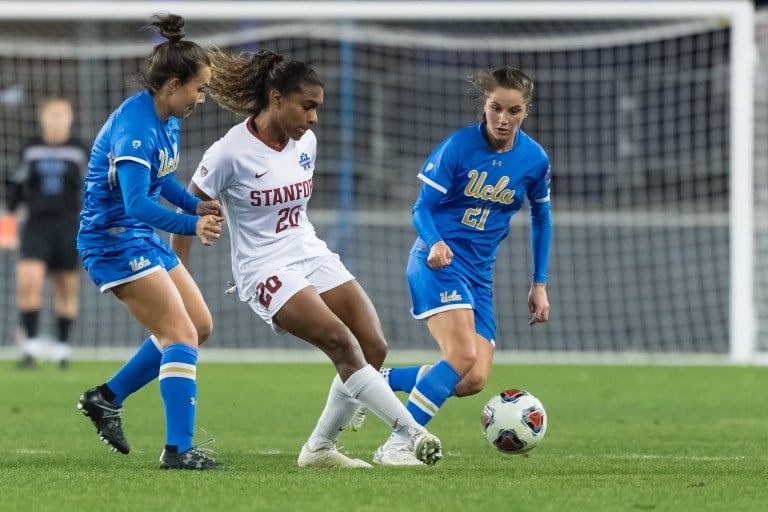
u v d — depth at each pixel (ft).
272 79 67.56
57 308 163.43
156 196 69.72
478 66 240.94
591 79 238.07
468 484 59.67
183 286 71.77
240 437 94.99
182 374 67.56
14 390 134.31
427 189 75.77
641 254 213.05
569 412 116.26
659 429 101.40
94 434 95.20
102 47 210.18
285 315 67.82
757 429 101.45
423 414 73.92
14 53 225.97
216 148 68.95
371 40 225.76
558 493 56.49
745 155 169.78
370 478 62.44
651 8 174.29
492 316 79.00
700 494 57.00
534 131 237.25
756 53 241.55
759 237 217.56
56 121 157.99
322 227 224.53
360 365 66.33
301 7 180.75
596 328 196.03
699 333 194.70
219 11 183.21
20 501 54.03
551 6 177.99
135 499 54.29
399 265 214.28
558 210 234.38
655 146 233.55
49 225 159.63
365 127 240.94
